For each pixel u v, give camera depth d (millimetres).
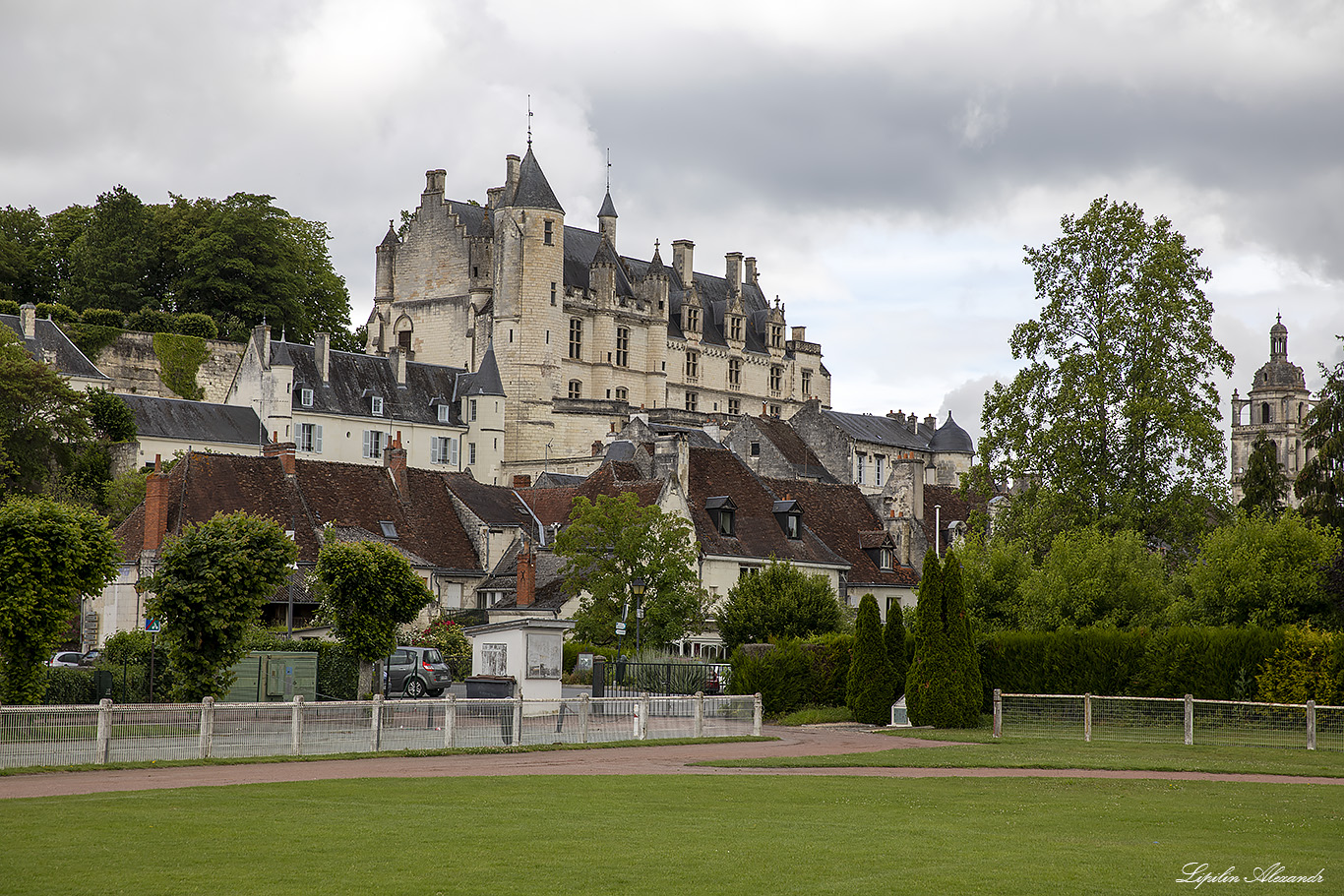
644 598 59156
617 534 60312
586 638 60125
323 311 145750
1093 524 61312
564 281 147125
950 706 44906
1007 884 17000
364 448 119875
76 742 27703
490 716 33688
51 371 87312
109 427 97062
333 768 28719
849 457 120000
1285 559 50188
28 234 135375
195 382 120812
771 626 60438
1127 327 66500
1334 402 71875
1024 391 68812
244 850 18328
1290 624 47594
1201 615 50812
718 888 16453
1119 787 28141
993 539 59938
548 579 70625
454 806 22734
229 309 133250
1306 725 38094
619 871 17297
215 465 68062
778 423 119188
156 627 44094
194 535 41312
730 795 25188
